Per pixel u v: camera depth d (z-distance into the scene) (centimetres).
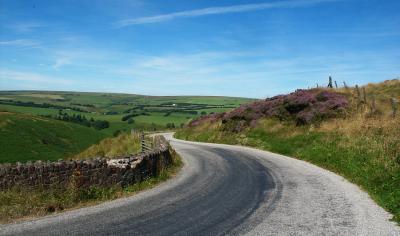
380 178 1515
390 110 2964
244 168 2161
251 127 3959
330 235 959
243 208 1255
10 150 8962
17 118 10900
